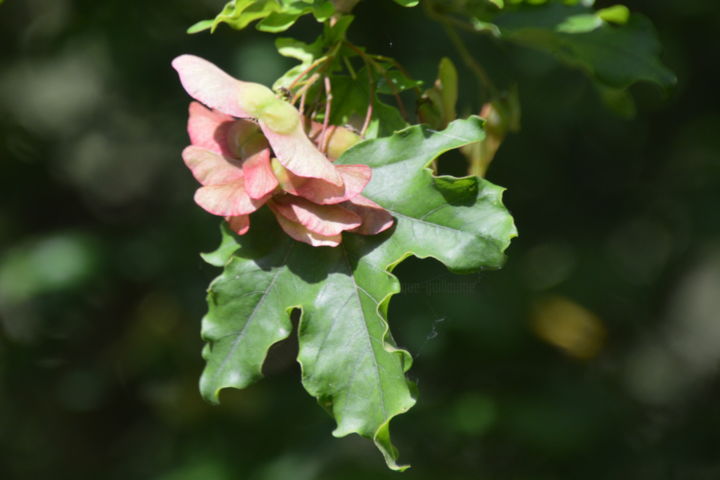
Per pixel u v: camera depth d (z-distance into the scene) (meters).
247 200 2.42
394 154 2.56
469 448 6.54
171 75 7.08
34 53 7.74
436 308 6.38
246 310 2.53
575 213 7.68
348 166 2.45
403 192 2.52
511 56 6.82
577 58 3.41
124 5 6.91
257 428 6.74
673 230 7.79
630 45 3.42
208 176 2.49
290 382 6.91
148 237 7.25
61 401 7.91
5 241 7.70
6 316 7.79
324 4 2.79
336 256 2.52
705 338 8.40
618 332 7.66
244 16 2.80
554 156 7.55
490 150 3.32
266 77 6.38
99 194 8.02
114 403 7.95
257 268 2.55
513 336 6.64
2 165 7.73
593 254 7.52
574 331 6.98
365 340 2.45
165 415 7.58
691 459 7.23
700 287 8.53
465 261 2.42
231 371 2.51
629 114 3.74
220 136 2.59
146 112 7.47
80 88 8.50
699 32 7.30
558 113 7.34
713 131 7.62
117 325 7.62
